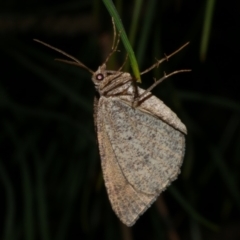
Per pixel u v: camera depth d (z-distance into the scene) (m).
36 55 0.21
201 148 0.24
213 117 0.24
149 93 0.18
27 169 0.20
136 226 0.24
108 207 0.22
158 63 0.18
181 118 0.21
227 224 0.25
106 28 0.20
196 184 0.22
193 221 0.21
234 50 0.23
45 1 0.22
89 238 0.22
